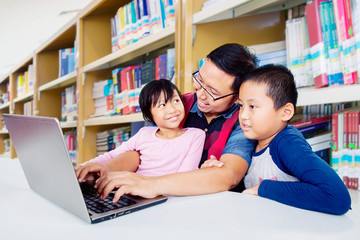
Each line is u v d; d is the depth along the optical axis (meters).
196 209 0.55
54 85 2.83
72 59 2.64
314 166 0.60
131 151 1.10
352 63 0.94
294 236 0.43
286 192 0.59
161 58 1.60
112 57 1.88
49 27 3.70
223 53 0.88
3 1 2.91
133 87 1.84
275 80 0.71
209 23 1.37
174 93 1.05
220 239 0.41
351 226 0.47
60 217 0.52
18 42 4.19
